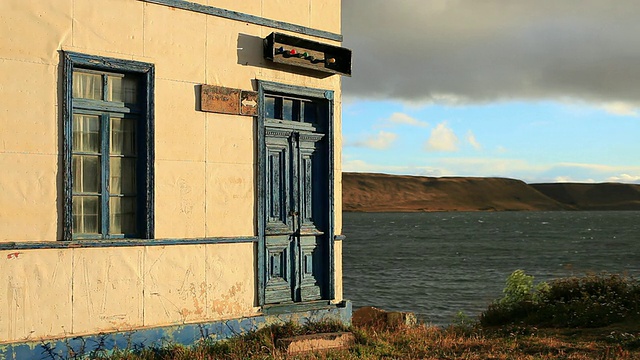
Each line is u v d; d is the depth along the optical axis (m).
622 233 99.38
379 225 139.88
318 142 10.71
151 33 8.77
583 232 103.62
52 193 7.88
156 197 8.74
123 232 8.65
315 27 10.59
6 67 7.62
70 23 8.09
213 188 9.31
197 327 8.97
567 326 11.84
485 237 88.81
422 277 37.38
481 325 13.21
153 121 8.74
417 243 74.69
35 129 7.79
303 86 10.36
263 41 9.90
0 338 7.46
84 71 8.35
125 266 8.42
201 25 9.26
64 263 7.94
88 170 8.41
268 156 10.09
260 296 9.72
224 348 8.85
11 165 7.62
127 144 8.75
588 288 14.01
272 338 9.18
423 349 9.73
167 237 8.81
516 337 10.72
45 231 7.81
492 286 32.53
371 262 48.34
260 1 9.90
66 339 7.85
